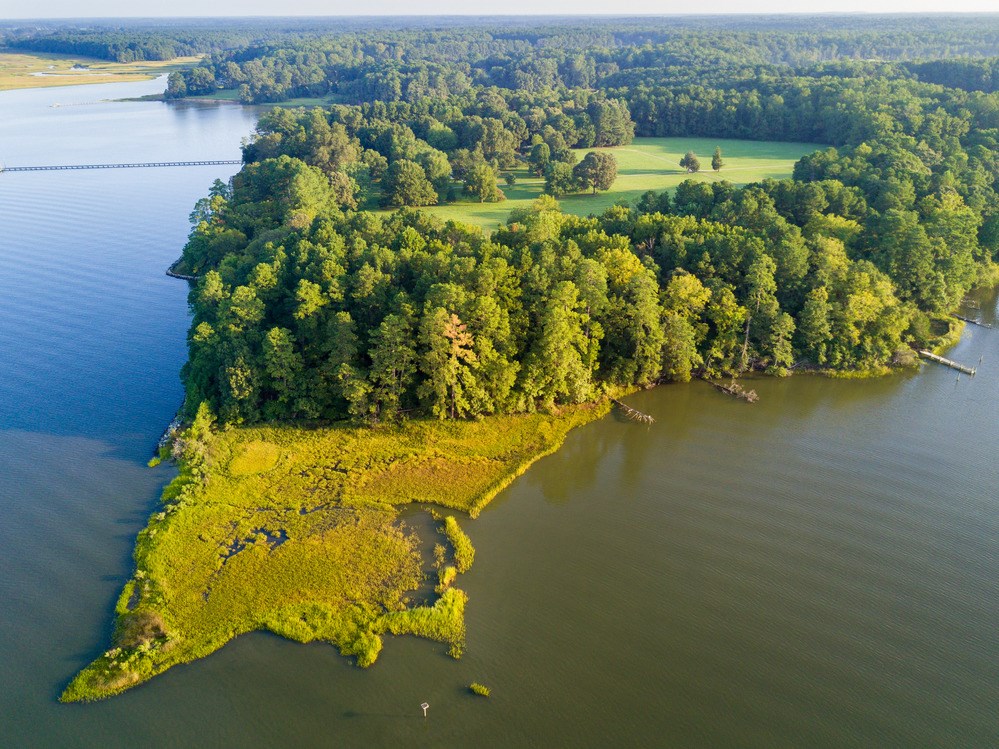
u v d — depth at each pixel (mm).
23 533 71312
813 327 104688
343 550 69312
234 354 90312
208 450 83250
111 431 89438
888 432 92188
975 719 54469
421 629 60844
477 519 75438
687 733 52969
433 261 96438
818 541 72875
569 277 96812
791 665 58906
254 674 56562
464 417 92375
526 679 56938
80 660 57625
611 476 83625
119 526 72625
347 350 89438
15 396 97188
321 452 84812
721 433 92438
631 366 99750
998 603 65125
